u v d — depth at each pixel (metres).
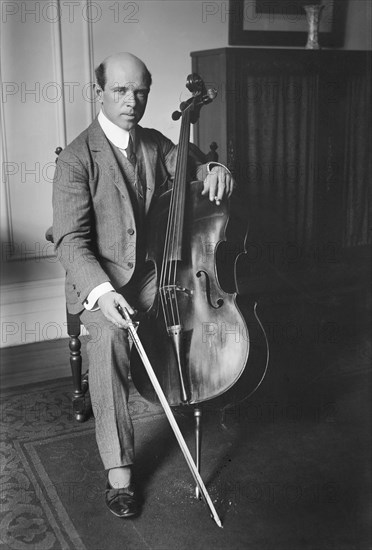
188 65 2.27
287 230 2.13
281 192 2.10
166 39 2.21
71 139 2.14
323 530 1.17
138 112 1.50
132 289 1.53
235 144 2.02
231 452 1.45
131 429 1.28
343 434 1.50
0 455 1.44
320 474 1.34
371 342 1.98
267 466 1.38
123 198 1.46
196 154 1.66
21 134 2.06
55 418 1.61
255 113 2.03
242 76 1.99
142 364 1.34
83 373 1.83
